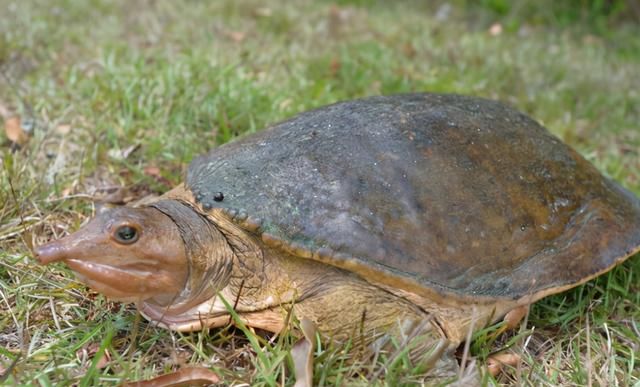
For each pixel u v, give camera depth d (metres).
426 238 0.79
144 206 0.80
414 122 0.84
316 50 1.43
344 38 1.55
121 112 1.06
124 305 0.83
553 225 0.84
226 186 0.81
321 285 0.80
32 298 0.83
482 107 0.89
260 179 0.80
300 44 1.47
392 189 0.80
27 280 0.84
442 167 0.82
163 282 0.78
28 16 1.38
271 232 0.78
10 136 1.01
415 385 0.77
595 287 0.89
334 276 0.79
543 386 0.80
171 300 0.79
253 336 0.79
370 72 1.30
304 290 0.80
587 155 1.10
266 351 0.79
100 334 0.81
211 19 1.55
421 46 1.56
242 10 1.66
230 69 1.15
